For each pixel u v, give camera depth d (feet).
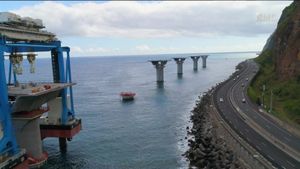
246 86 596.70
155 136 351.05
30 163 256.93
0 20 248.52
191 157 272.10
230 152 248.32
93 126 400.06
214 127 327.67
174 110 494.18
